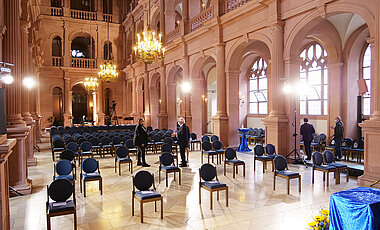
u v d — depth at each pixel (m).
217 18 12.62
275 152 9.80
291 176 6.65
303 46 14.78
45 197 6.72
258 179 7.98
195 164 10.28
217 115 13.27
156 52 10.77
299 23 9.20
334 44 11.95
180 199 6.39
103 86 27.48
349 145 10.59
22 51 9.28
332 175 8.32
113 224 5.06
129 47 27.38
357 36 11.57
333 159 7.72
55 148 11.06
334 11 8.00
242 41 11.77
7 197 4.46
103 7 28.47
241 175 8.45
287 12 9.51
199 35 14.60
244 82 19.12
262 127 17.86
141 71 23.55
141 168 9.68
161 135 13.98
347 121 11.94
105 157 11.83
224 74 13.20
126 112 28.03
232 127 13.17
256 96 18.47
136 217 5.38
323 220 3.76
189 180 8.02
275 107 10.04
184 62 16.23
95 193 6.89
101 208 5.88
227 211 5.62
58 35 25.20
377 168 6.79
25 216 5.54
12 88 7.11
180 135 9.91
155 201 5.70
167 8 18.28
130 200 6.38
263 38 10.59
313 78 14.33
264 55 14.95
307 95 14.73
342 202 3.58
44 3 24.55
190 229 4.83
